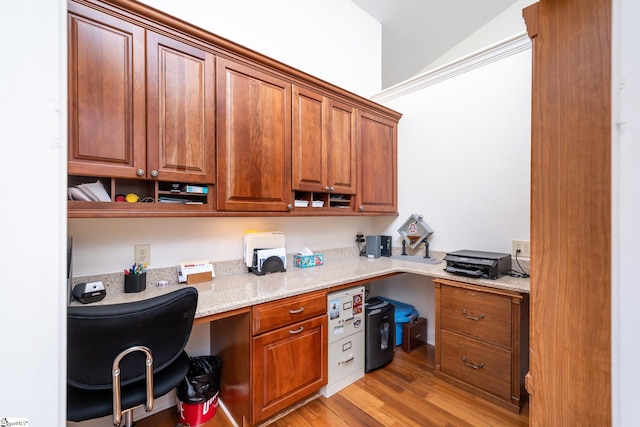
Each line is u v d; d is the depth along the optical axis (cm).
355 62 285
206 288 167
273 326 156
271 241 213
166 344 110
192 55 152
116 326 96
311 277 196
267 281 184
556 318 59
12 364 32
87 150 123
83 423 147
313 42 249
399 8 288
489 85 221
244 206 172
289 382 163
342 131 230
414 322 258
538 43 64
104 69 127
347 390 192
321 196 233
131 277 155
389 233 296
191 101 152
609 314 53
